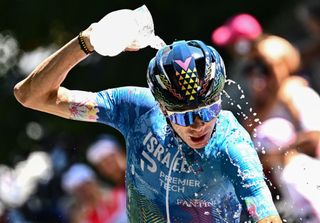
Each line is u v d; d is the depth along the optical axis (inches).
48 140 774.5
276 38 616.4
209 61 347.6
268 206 354.0
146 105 378.9
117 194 677.3
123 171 678.5
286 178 514.0
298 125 581.6
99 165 678.5
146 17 360.5
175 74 346.0
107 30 357.7
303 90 592.4
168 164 371.9
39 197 766.5
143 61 735.7
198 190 370.9
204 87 346.6
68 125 761.0
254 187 357.7
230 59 712.4
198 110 348.5
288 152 532.4
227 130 367.6
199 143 356.8
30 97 376.5
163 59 350.3
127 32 357.1
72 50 365.7
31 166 792.3
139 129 378.0
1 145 786.2
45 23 750.5
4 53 778.2
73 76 749.9
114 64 742.5
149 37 362.9
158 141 373.4
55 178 762.8
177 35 734.5
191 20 731.4
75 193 689.6
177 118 351.9
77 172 684.7
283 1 734.5
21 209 775.7
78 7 737.0
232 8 733.3
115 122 383.2
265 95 605.3
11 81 780.0
